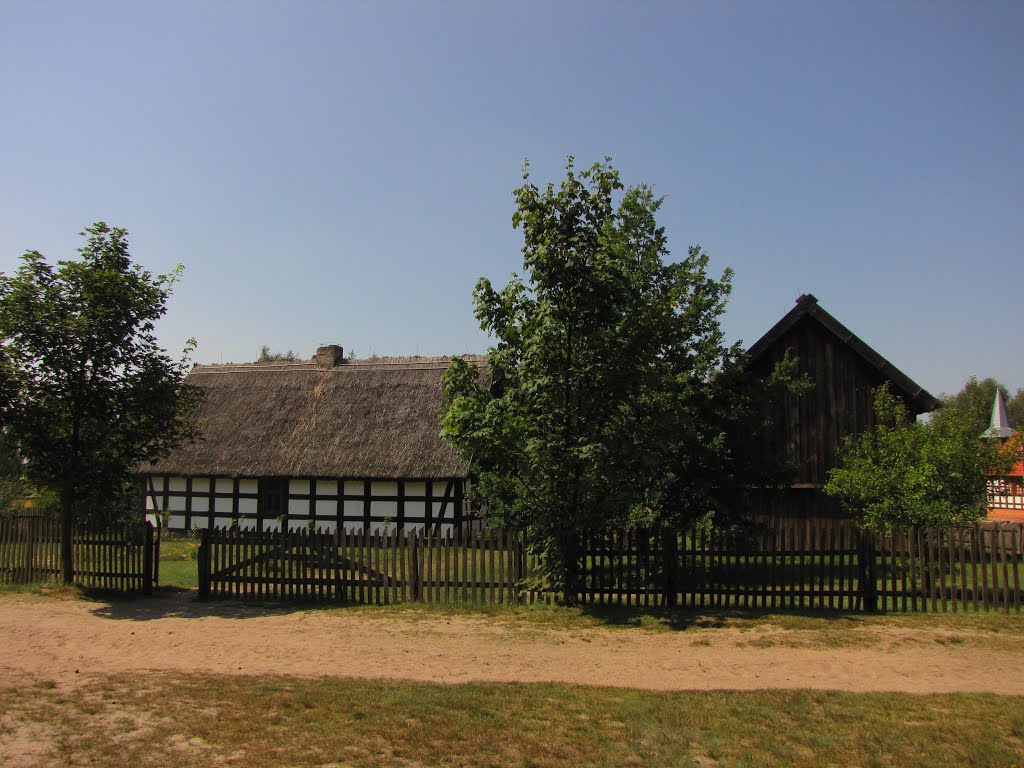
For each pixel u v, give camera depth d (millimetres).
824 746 6164
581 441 11484
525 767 5645
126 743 5953
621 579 12109
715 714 6934
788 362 15219
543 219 11602
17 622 11016
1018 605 11477
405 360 25047
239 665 8820
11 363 12648
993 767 5793
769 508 18891
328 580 12609
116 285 12922
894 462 14758
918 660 9094
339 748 5922
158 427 13617
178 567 16906
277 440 22906
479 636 10281
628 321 11570
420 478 20844
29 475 13305
